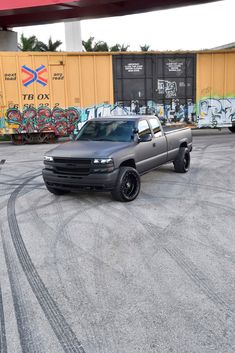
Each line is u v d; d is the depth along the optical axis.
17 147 17.48
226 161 12.41
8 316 3.79
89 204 7.70
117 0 25.14
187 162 10.94
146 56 18.20
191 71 18.86
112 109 18.28
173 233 5.96
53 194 8.57
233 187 8.95
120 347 3.27
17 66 17.30
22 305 3.99
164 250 5.31
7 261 5.08
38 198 8.28
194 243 5.55
